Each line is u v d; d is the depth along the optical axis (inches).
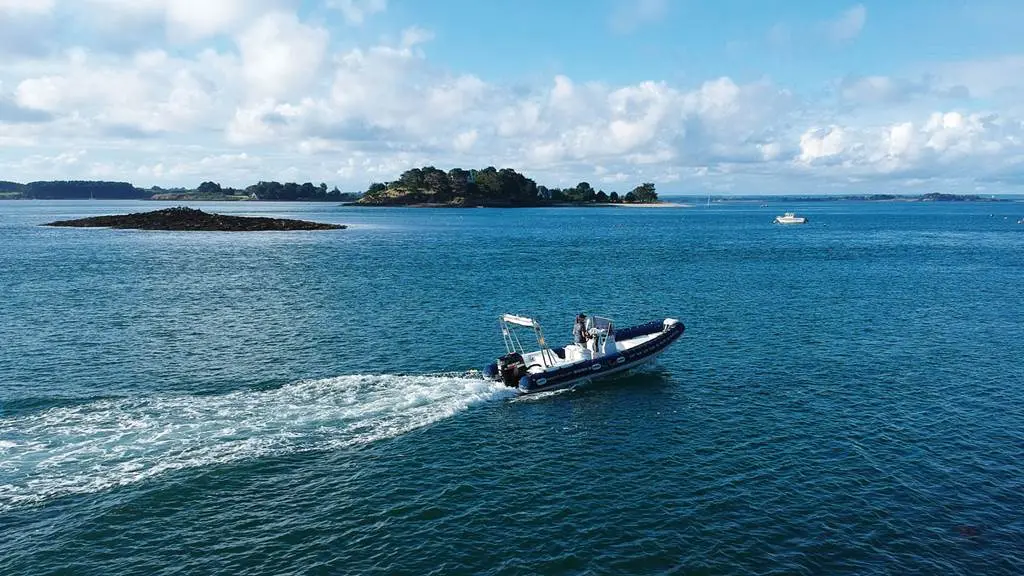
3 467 785.6
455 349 1378.0
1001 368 1235.9
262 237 4564.5
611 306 1920.5
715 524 687.1
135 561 618.8
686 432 933.2
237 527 676.7
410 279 2465.6
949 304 1929.1
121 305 1876.2
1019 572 604.4
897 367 1244.5
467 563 622.2
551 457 849.5
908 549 641.0
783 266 2972.4
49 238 4215.1
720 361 1290.6
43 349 1354.6
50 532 659.4
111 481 758.5
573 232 5708.7
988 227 6579.7
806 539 659.4
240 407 998.4
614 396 1087.0
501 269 2822.3
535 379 1077.1
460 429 936.3
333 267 2844.5
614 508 721.0
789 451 864.3
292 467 806.5
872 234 5472.4
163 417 953.5
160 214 5506.9
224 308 1838.1
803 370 1228.5
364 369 1221.7
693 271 2775.6
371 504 725.3
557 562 624.4
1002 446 876.0
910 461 831.1
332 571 608.1
